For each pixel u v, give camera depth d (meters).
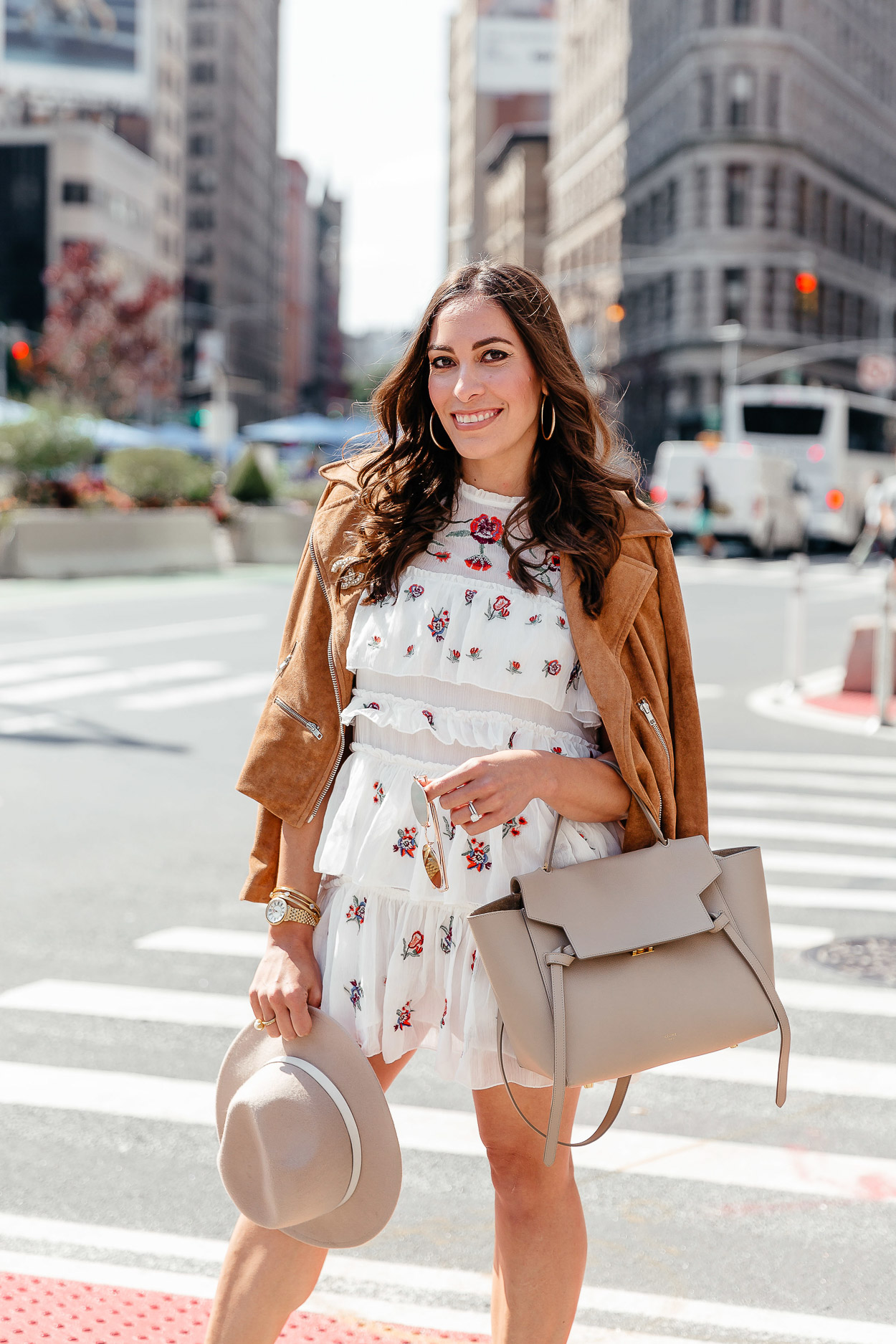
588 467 2.35
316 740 2.39
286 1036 2.29
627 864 2.27
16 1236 3.49
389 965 2.32
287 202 187.62
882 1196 3.83
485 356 2.31
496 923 2.16
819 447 39.03
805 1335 3.12
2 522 24.11
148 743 10.29
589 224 97.38
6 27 90.25
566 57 106.62
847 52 83.75
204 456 50.62
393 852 2.32
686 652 2.42
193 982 5.41
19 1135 4.10
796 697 13.00
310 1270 2.32
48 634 16.16
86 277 59.19
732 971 2.24
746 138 74.06
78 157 88.62
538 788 2.21
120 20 92.00
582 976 2.17
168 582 23.36
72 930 6.02
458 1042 2.31
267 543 28.17
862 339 86.56
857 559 30.62
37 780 9.05
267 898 2.48
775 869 7.28
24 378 58.25
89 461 28.50
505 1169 2.39
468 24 149.25
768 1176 3.95
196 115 137.00
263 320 160.75
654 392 77.38
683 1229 3.62
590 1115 4.37
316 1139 2.16
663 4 80.38
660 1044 2.18
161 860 7.18
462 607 2.32
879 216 88.88
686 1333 3.12
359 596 2.38
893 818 8.48
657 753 2.35
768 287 75.06
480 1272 3.37
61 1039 4.84
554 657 2.31
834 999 5.39
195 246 137.50
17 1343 2.95
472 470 2.38
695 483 33.47
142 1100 4.35
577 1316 3.18
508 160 120.88
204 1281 3.27
